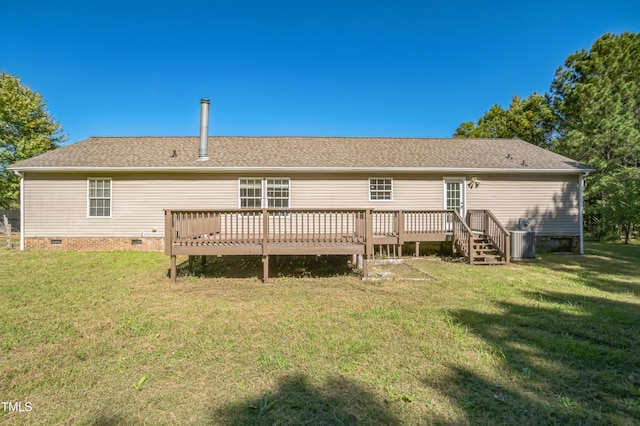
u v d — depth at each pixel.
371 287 6.40
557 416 2.34
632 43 19.28
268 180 11.66
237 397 2.57
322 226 11.62
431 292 6.00
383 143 14.38
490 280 7.08
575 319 4.49
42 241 11.33
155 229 11.45
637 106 16.94
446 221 10.92
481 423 2.25
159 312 4.74
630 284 6.75
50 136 24.59
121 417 2.32
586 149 16.44
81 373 2.94
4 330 3.98
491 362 3.17
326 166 11.47
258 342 3.64
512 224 12.12
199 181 11.54
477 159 12.65
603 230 17.41
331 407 2.43
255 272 8.12
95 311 4.77
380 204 11.88
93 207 11.39
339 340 3.67
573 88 19.92
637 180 13.42
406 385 2.75
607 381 2.84
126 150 12.64
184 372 2.97
